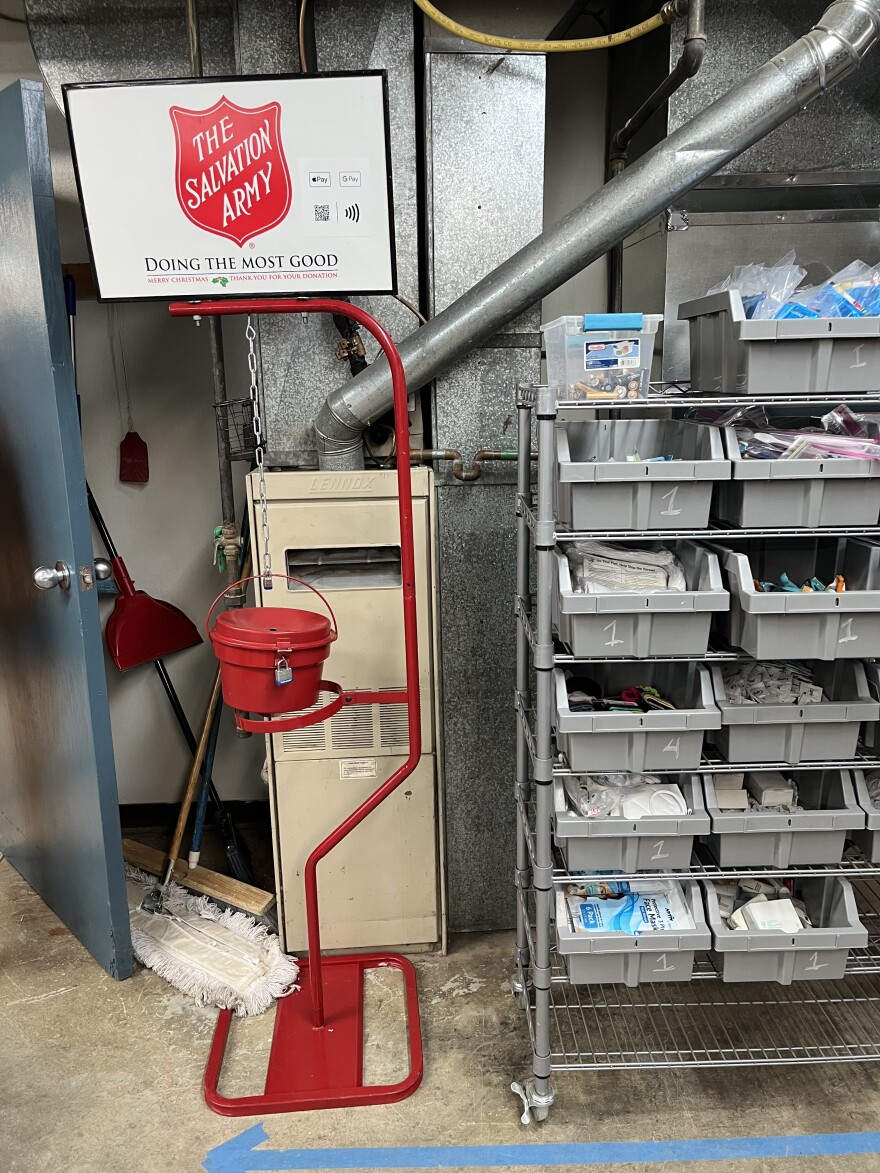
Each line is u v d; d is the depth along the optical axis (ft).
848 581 5.50
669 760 5.34
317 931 6.09
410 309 6.40
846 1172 5.14
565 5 6.17
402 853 6.89
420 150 6.53
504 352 6.61
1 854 8.79
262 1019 6.48
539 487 4.92
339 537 6.34
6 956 7.20
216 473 8.50
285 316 6.47
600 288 7.90
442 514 6.81
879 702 5.30
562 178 7.64
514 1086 5.66
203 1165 5.26
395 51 6.11
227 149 5.24
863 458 4.90
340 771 6.73
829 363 5.00
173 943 7.07
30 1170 5.22
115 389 8.29
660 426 5.98
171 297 5.55
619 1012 6.42
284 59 6.09
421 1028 6.34
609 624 5.16
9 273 6.17
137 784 9.13
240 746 9.02
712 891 5.59
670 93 5.99
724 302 5.15
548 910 5.34
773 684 5.45
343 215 5.41
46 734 7.14
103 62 6.27
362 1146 5.37
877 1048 5.98
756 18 6.28
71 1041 6.25
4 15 7.37
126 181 5.28
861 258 6.80
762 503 5.05
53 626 6.60
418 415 6.73
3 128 5.82
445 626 6.97
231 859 8.07
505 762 7.19
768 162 6.57
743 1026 6.25
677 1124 5.49
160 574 8.71
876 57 6.41
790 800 5.59
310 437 6.66
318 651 5.41
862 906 7.25
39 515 6.48
